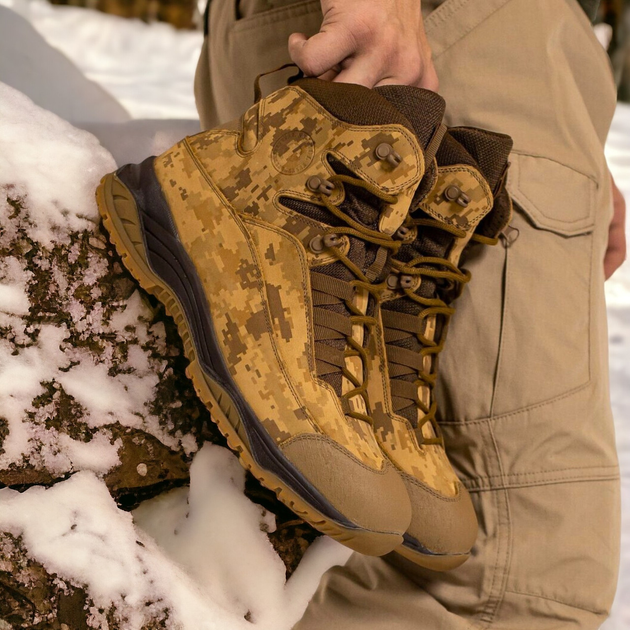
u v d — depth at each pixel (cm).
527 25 104
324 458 77
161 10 315
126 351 93
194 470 95
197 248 83
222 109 118
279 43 105
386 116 79
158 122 120
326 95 81
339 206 82
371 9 85
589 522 97
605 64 115
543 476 97
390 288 94
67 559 79
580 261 104
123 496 91
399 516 78
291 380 79
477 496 99
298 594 96
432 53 101
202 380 83
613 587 98
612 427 105
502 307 99
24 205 86
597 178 107
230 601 90
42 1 295
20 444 82
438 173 91
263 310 81
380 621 93
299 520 97
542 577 95
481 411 99
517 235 100
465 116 102
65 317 88
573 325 101
